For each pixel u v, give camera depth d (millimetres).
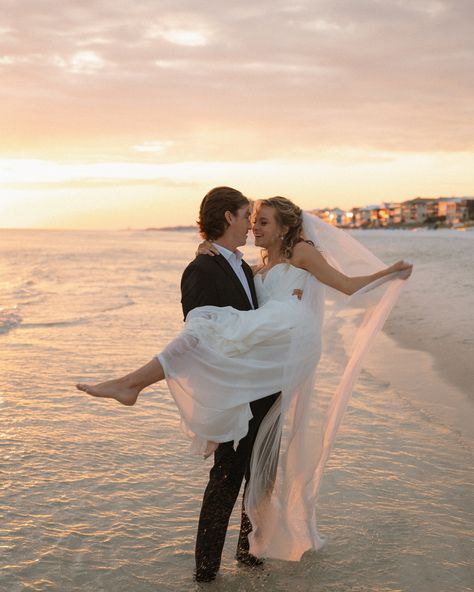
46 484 4242
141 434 5359
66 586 3055
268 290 3424
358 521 3795
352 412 6020
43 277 26859
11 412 5891
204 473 4531
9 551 3344
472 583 3148
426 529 3699
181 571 3254
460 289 15656
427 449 5012
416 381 7203
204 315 3180
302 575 3244
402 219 166625
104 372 7660
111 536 3564
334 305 3410
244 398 3133
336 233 3598
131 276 27781
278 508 3357
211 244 3338
